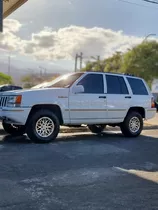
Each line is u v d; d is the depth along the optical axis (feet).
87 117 30.55
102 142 30.04
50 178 17.47
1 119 28.43
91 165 20.71
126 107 33.30
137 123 34.53
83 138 32.40
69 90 29.48
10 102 27.58
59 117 29.40
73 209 13.19
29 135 27.91
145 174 18.90
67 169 19.49
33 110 28.14
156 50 142.31
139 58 142.10
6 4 46.19
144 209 13.38
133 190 15.87
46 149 25.44
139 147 27.81
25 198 14.29
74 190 15.60
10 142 28.45
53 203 13.79
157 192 15.66
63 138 31.86
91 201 14.16
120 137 33.81
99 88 31.50
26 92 27.53
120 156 23.81
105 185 16.55
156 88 145.69
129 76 34.63
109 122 32.24
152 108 35.91
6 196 14.47
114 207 13.52
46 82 33.73
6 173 18.19
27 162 20.90
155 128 44.14
